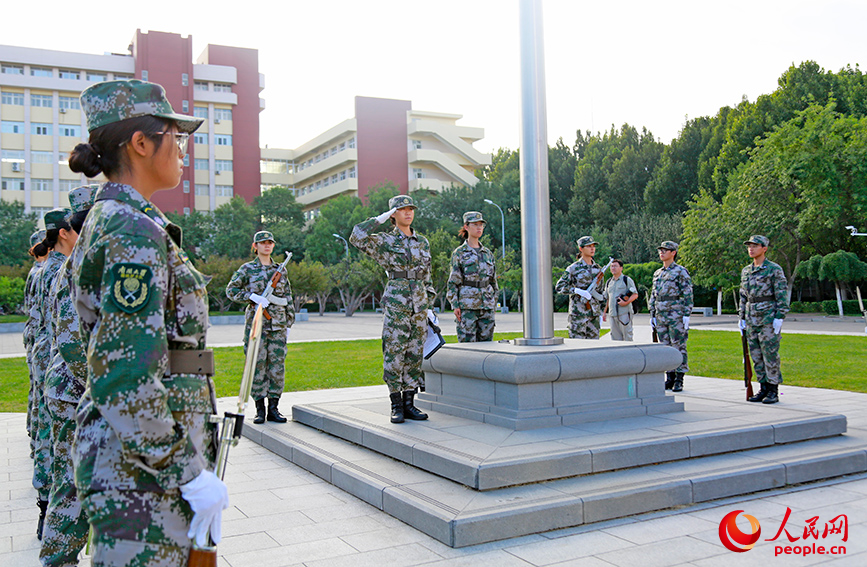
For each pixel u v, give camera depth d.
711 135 46.41
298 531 3.92
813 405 7.27
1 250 50.84
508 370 5.00
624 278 9.73
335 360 14.30
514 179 56.16
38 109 56.31
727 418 5.37
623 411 5.40
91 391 1.69
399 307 5.59
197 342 1.96
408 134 66.88
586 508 3.85
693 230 34.97
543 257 5.84
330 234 55.75
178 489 1.80
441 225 53.19
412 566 3.32
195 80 61.81
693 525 3.82
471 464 4.08
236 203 56.56
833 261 28.92
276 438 6.09
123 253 1.75
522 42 5.88
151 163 2.03
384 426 5.42
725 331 21.77
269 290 6.81
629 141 56.41
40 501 3.88
